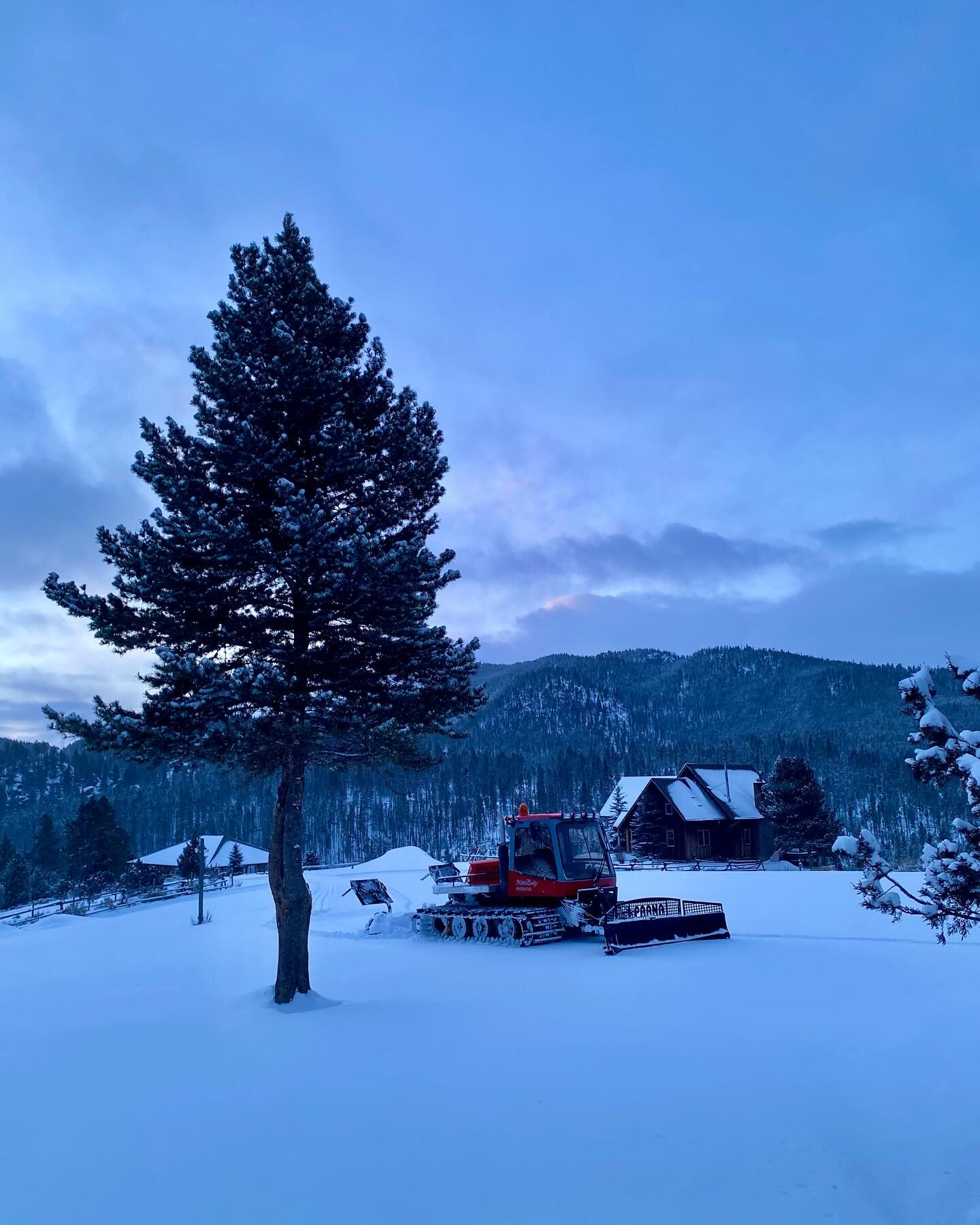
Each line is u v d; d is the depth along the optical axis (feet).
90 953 71.97
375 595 45.73
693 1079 26.25
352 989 47.09
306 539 44.83
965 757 17.51
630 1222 17.02
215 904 120.57
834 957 49.73
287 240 52.34
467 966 53.93
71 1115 25.61
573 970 49.55
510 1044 31.63
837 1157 19.86
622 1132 22.00
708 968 47.44
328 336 52.06
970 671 19.03
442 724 51.98
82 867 255.70
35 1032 38.63
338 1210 18.15
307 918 44.57
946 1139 20.59
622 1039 31.68
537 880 69.97
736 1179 18.84
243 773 51.47
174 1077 29.45
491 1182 19.21
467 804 574.97
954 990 38.93
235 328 50.31
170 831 548.31
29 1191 19.89
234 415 49.11
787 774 193.57
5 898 262.67
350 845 525.34
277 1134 23.04
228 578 48.21
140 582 45.83
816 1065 27.22
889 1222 16.66
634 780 242.78
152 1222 17.98
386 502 52.19
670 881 116.78
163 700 45.68
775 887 98.17
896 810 407.03
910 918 66.18
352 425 48.80
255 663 44.55
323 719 46.26
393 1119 23.79
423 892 123.03
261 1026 37.45
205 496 47.55
